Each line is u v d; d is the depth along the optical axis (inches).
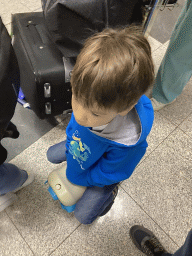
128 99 18.1
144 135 26.9
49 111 52.4
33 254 49.9
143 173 61.1
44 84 44.6
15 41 49.3
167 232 54.2
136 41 18.3
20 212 53.9
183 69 52.6
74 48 43.8
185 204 57.9
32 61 44.1
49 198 56.0
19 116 64.8
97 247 51.7
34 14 51.4
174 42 48.4
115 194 50.8
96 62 16.7
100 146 30.0
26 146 61.6
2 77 14.4
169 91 60.7
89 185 40.3
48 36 47.9
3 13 83.0
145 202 57.4
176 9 80.0
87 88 16.9
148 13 44.3
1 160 28.3
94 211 41.7
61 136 64.1
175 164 63.3
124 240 52.8
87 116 19.4
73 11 36.9
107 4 37.9
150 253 49.2
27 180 53.8
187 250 26.4
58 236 52.1
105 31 19.3
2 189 39.3
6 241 50.8
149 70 18.3
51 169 59.6
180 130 68.9
